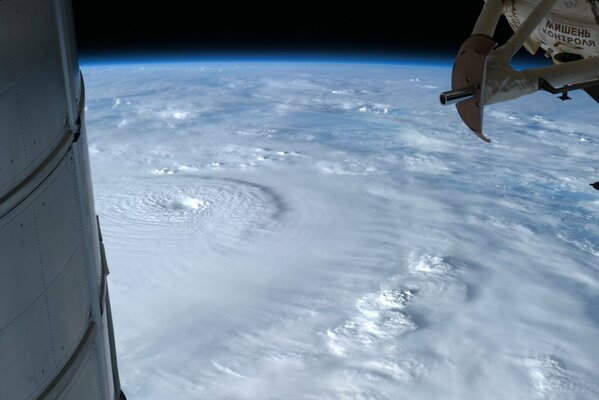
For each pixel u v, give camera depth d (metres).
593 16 7.34
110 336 5.30
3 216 3.28
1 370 3.46
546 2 5.66
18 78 3.29
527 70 5.65
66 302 3.98
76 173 4.10
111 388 5.10
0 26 3.13
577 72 5.71
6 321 3.43
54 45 3.68
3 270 3.35
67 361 4.07
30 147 3.44
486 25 6.39
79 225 4.17
